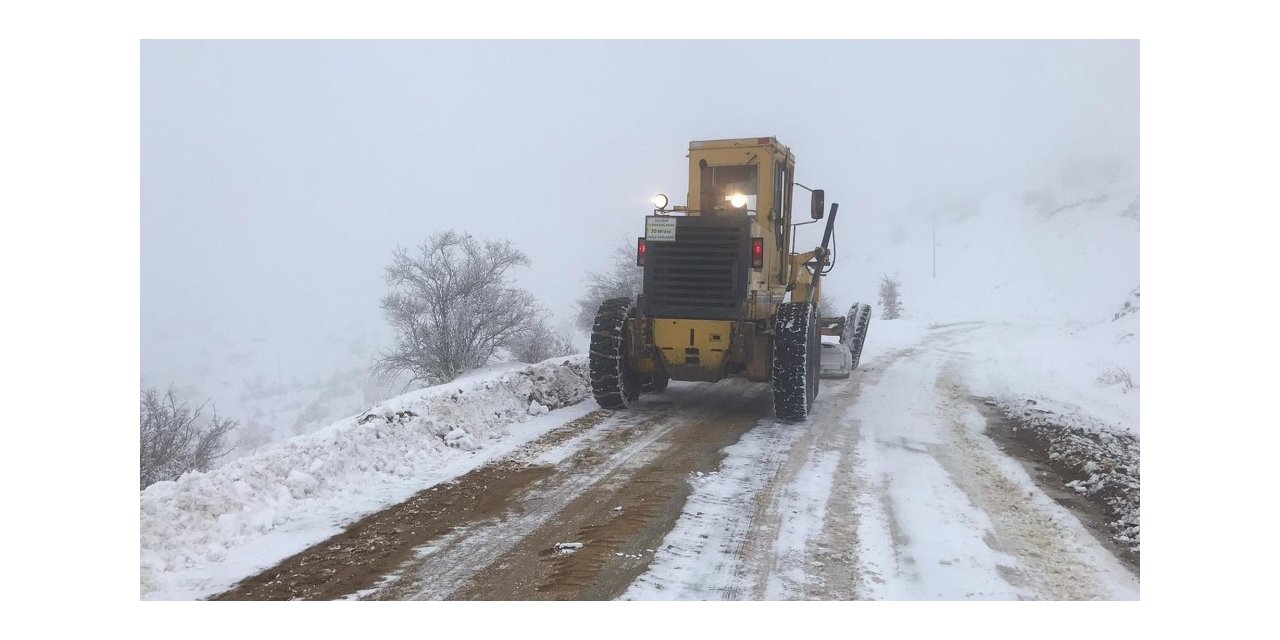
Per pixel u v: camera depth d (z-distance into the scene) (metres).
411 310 20.42
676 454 6.66
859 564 4.23
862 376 12.51
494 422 7.60
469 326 20.28
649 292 8.45
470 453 6.64
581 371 10.28
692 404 9.19
